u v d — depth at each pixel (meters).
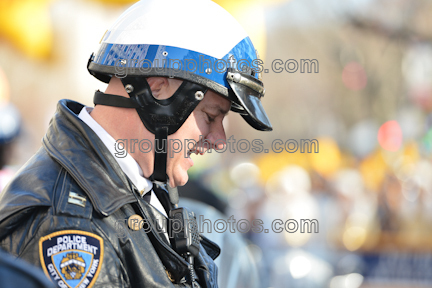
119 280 4.38
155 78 5.14
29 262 4.16
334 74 61.78
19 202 4.33
